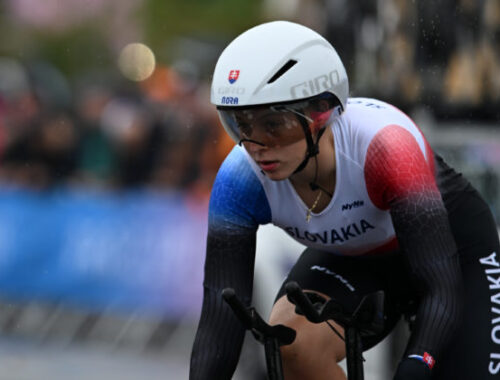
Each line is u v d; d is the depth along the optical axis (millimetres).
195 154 26656
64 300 25875
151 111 27297
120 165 26906
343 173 9766
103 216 25922
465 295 10367
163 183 26547
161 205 25625
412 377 8695
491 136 17312
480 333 10156
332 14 19438
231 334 9797
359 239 10258
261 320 8828
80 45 36969
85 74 34719
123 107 27453
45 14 36906
